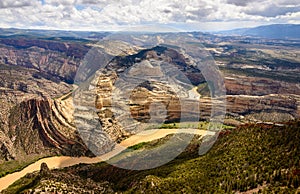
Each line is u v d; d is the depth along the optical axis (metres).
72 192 62.97
